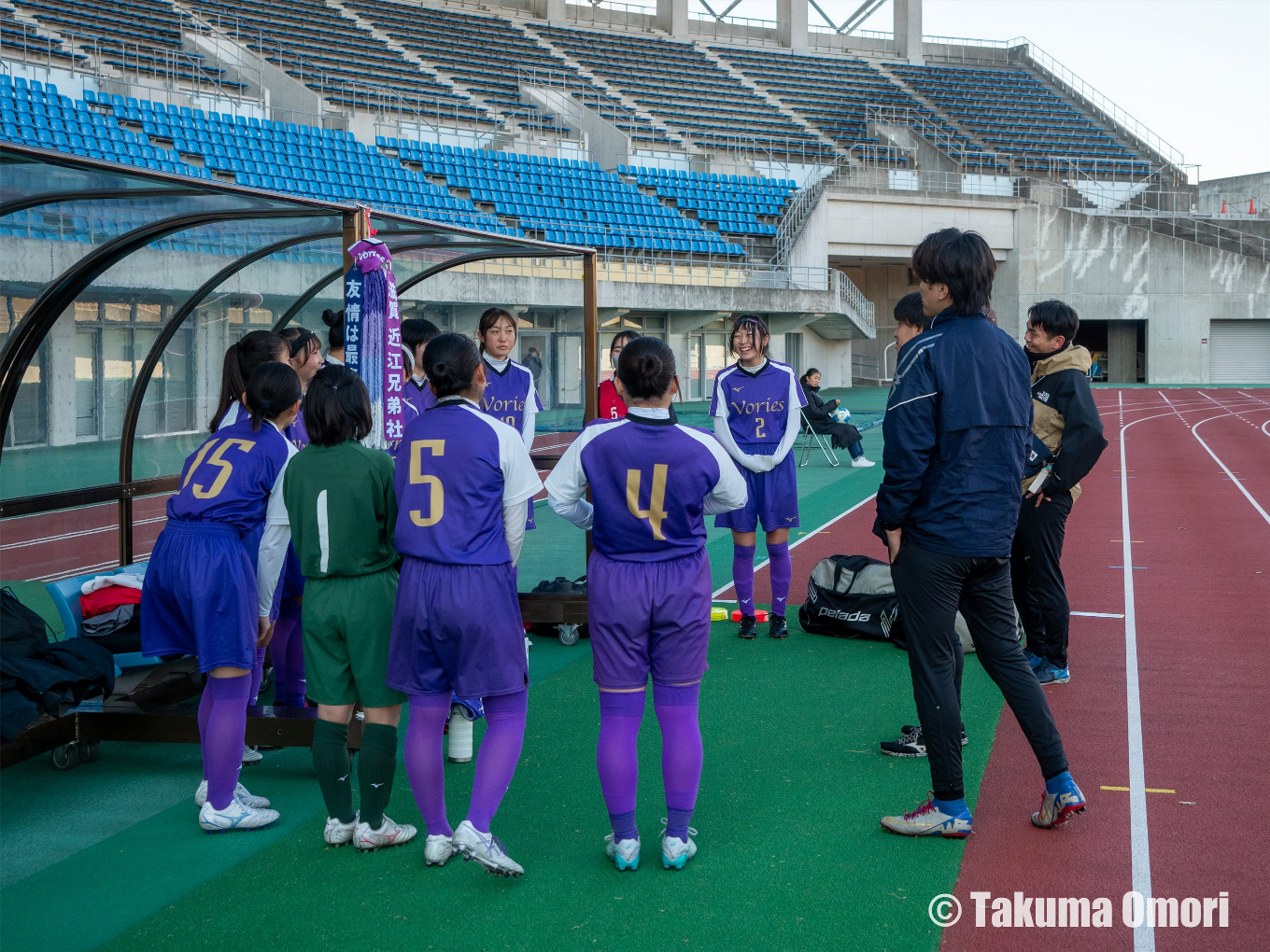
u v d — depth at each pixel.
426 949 2.69
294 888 3.05
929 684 3.29
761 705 4.70
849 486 12.77
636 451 3.01
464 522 3.09
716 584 7.37
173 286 11.15
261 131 23.50
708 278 27.78
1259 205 43.66
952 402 3.16
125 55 23.31
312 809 3.67
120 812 3.65
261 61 26.11
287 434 4.66
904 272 38.47
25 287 4.66
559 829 3.46
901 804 3.60
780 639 5.89
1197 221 38.19
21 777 4.00
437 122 28.27
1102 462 15.44
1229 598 6.74
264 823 3.48
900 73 42.44
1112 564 7.99
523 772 3.95
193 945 2.72
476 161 27.41
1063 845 3.27
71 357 11.71
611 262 25.58
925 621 3.27
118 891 3.03
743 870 3.12
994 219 34.62
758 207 31.16
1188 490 12.32
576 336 6.27
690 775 3.10
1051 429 4.68
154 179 3.63
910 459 3.16
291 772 4.06
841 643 5.80
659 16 41.41
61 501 5.05
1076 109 41.66
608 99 34.34
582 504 3.21
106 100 21.44
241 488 3.54
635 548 3.06
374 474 3.19
